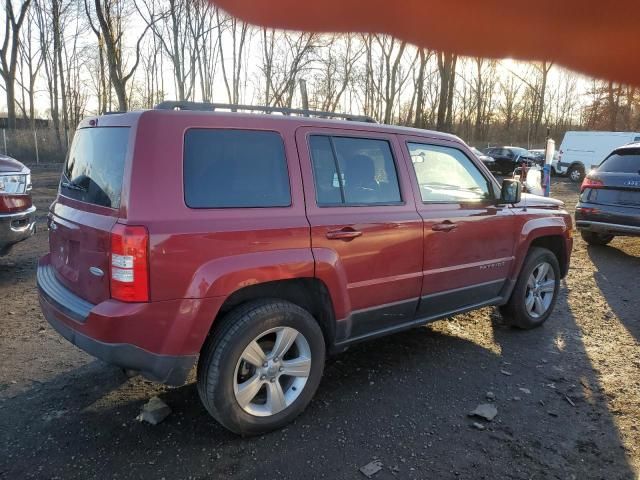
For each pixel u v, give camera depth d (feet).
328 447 9.56
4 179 18.98
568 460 9.37
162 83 100.63
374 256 11.23
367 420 10.52
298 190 10.24
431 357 13.75
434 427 10.33
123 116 9.46
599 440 10.02
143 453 9.23
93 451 9.26
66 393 11.30
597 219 26.55
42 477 8.54
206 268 8.87
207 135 9.39
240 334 9.30
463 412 10.95
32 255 23.73
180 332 8.73
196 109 10.23
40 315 16.10
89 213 9.43
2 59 105.81
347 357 13.64
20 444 9.40
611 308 18.34
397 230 11.61
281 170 10.15
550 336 15.58
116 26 66.49
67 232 10.04
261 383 9.80
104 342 8.53
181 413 10.59
